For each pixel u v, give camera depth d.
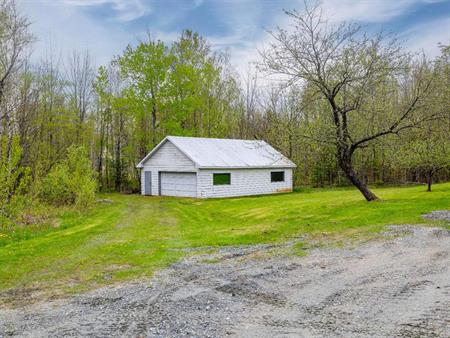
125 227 14.50
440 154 19.45
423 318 5.09
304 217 14.35
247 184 27.34
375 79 14.77
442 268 7.30
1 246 11.07
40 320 5.51
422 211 13.09
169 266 8.33
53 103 31.55
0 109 18.89
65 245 10.96
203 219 16.84
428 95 14.61
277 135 18.45
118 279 7.50
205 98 35.50
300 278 7.14
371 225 11.61
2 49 19.77
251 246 10.11
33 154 24.44
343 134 15.42
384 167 34.44
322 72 15.11
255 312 5.57
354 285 6.61
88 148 33.81
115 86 38.88
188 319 5.37
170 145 27.36
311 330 4.88
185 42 36.09
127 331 5.02
